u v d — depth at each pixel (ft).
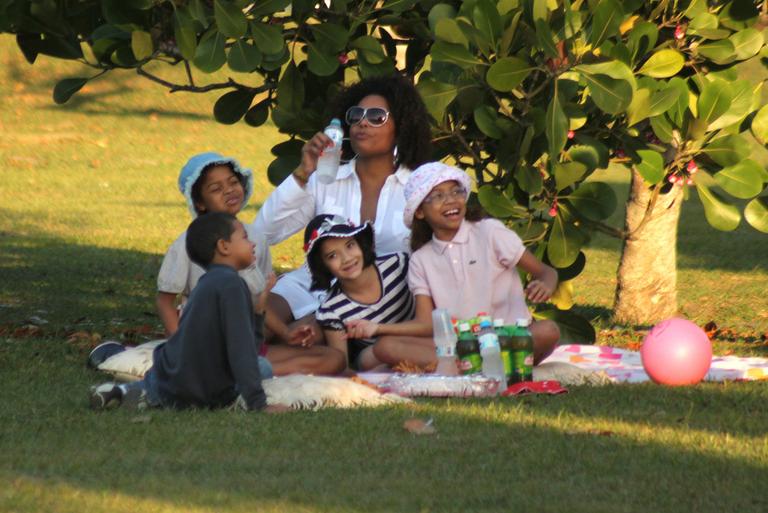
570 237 78.38
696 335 66.13
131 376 68.13
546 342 70.08
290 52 84.89
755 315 123.34
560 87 75.31
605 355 79.61
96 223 184.65
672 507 41.75
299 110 83.25
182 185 69.97
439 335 67.10
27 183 223.51
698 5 80.59
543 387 62.75
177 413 56.90
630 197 114.21
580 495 43.21
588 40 73.87
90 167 245.24
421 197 69.10
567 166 73.97
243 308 57.16
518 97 78.74
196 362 57.47
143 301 122.01
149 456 48.62
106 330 98.22
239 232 58.49
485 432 52.90
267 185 230.68
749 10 82.69
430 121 77.56
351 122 75.36
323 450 49.65
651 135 83.61
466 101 76.79
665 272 114.83
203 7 77.36
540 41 69.51
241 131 296.30
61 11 81.92
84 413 57.62
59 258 151.43
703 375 66.44
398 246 75.25
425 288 70.54
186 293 70.64
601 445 50.37
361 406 58.54
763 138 80.64
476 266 70.13
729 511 41.34
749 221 80.43
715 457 48.49
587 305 129.18
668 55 78.23
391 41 89.51
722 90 78.07
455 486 44.29
